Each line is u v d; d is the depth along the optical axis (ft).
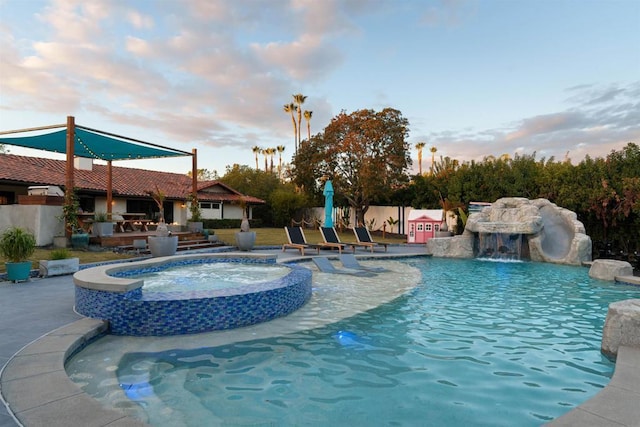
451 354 15.85
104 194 76.79
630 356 13.65
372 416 10.70
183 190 96.37
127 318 17.76
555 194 57.57
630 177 47.09
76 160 80.38
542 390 12.50
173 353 15.66
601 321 21.01
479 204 63.57
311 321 20.68
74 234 42.11
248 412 10.90
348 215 102.63
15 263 27.91
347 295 27.50
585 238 44.37
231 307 19.11
